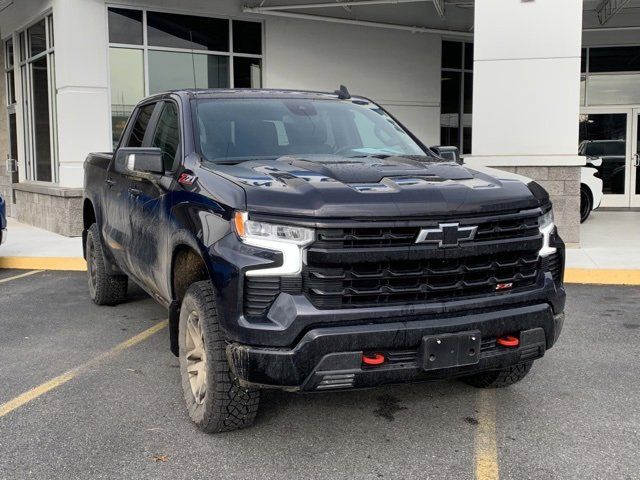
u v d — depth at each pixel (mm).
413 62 16062
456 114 17016
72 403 4645
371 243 3564
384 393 4805
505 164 10188
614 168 16750
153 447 3953
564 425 4250
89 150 12672
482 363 3785
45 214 13758
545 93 10016
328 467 3705
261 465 3730
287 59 14727
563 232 10219
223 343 3824
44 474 3643
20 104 15602
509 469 3672
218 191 3906
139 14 13141
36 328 6582
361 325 3533
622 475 3592
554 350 5816
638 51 16516
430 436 4094
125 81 13102
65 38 12344
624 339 6121
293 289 3527
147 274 5199
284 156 4688
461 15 16328
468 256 3713
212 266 3742
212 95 5227
